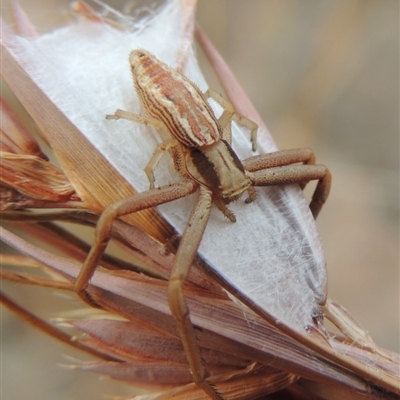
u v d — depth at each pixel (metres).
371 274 0.08
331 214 0.09
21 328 0.08
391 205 0.09
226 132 0.05
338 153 0.10
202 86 0.05
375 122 0.10
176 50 0.05
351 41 0.09
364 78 0.10
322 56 0.09
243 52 0.10
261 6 0.10
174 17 0.05
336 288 0.08
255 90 0.10
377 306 0.08
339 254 0.08
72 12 0.05
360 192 0.09
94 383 0.08
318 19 0.10
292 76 0.10
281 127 0.09
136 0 0.08
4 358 0.08
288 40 0.10
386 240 0.08
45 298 0.07
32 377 0.08
